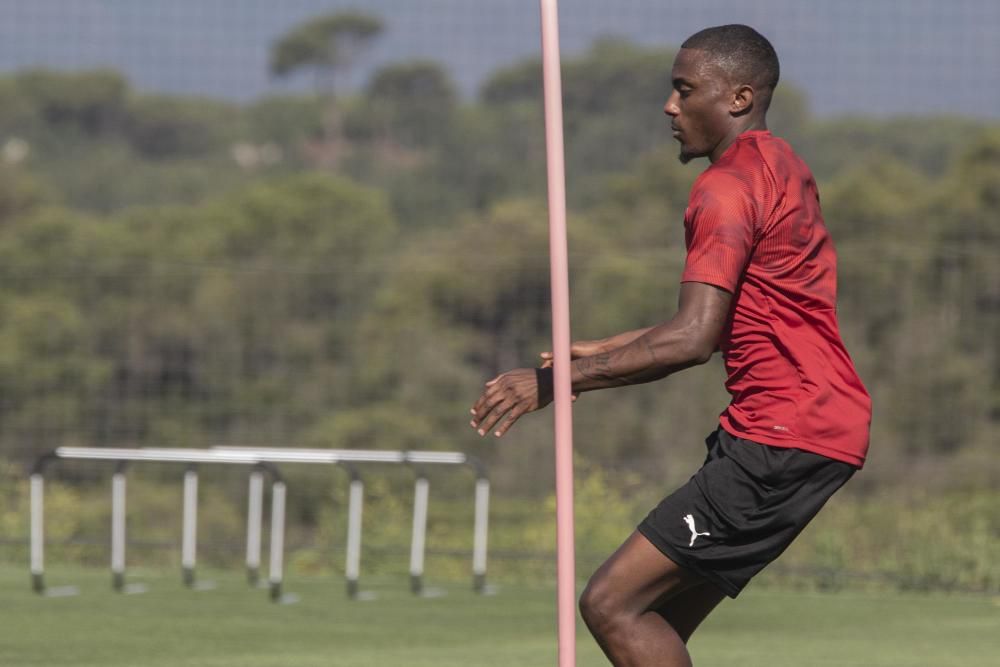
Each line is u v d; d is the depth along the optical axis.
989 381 55.88
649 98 95.38
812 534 33.19
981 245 58.03
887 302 58.19
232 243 94.88
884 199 81.88
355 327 71.75
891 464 41.09
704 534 10.42
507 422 10.54
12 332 64.06
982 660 20.41
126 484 52.94
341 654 20.47
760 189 10.40
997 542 31.59
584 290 70.81
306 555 34.81
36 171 114.88
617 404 60.09
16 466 38.38
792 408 10.36
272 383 68.88
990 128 83.56
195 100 129.38
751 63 10.95
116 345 66.12
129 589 28.14
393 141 129.50
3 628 22.53
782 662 20.08
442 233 88.56
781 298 10.45
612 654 10.59
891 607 26.42
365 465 51.31
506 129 122.31
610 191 91.12
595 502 34.56
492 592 28.66
